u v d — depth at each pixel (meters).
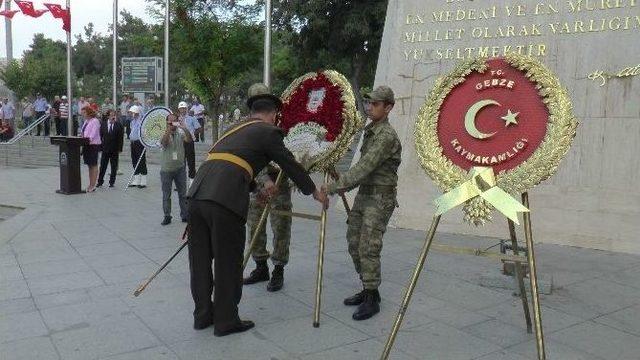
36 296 4.86
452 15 8.16
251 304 4.72
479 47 7.89
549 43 7.35
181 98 31.34
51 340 3.92
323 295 4.95
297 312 4.53
